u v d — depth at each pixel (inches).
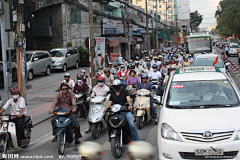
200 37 1092.5
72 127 279.0
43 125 373.4
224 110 209.2
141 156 237.3
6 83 343.6
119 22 1365.7
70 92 272.5
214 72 269.1
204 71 274.2
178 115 206.7
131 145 245.8
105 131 331.3
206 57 633.6
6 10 338.3
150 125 349.1
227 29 2935.5
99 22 1193.4
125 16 1489.9
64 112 252.4
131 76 412.8
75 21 1189.1
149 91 339.6
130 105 247.6
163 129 197.9
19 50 441.4
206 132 184.2
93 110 296.0
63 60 928.9
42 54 829.2
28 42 1178.0
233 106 216.4
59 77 843.4
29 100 536.4
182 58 831.7
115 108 241.6
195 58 637.9
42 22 1192.2
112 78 432.1
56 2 1212.5
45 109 458.6
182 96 236.4
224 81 248.7
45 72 842.8
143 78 349.7
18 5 434.6
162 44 2719.0
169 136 191.5
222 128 186.4
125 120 243.1
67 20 1181.1
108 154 247.6
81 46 1182.3
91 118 289.7
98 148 260.8
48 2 1236.5
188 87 245.9
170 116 207.2
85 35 1189.1
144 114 331.0
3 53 341.1
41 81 754.8
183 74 270.8
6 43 353.4
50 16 1217.4
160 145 194.5
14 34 436.8
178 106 223.3
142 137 292.5
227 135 183.6
